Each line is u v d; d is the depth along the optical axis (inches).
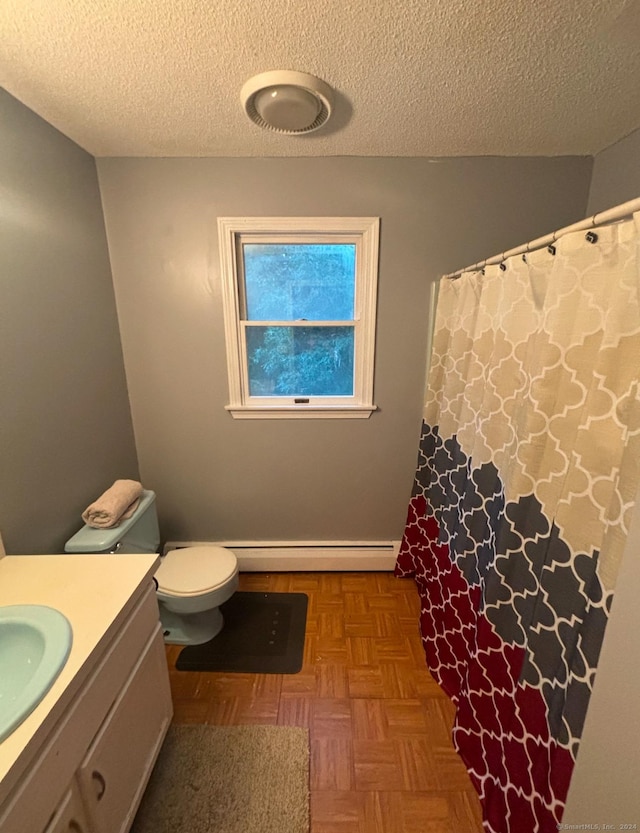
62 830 28.2
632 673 21.6
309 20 35.8
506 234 69.2
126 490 61.2
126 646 38.4
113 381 71.2
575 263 34.9
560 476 37.1
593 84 45.5
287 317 76.4
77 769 30.6
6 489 45.6
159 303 72.7
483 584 52.5
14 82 44.7
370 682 59.9
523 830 37.9
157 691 45.1
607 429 31.7
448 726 53.4
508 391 48.4
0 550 44.2
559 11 34.6
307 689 58.7
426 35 37.7
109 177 66.7
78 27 36.3
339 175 67.0
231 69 43.0
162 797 45.1
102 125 55.2
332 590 80.8
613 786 23.2
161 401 77.7
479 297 58.9
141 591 40.9
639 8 33.9
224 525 85.4
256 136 58.8
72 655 31.1
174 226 69.0
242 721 53.9
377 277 71.4
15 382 47.2
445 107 50.7
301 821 42.9
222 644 67.0
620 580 22.3
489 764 45.0
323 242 72.1
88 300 63.4
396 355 75.6
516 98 48.6
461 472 62.0
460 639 58.8
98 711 33.3
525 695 40.0
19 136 48.5
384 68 42.7
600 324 32.9
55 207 55.4
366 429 79.8
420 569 79.4
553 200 67.6
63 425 56.6
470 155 65.9
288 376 79.3
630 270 29.7
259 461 81.4
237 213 68.6
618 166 60.4
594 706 24.7
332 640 67.9
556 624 36.5
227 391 77.5
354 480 82.8
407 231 69.5
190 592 59.9
